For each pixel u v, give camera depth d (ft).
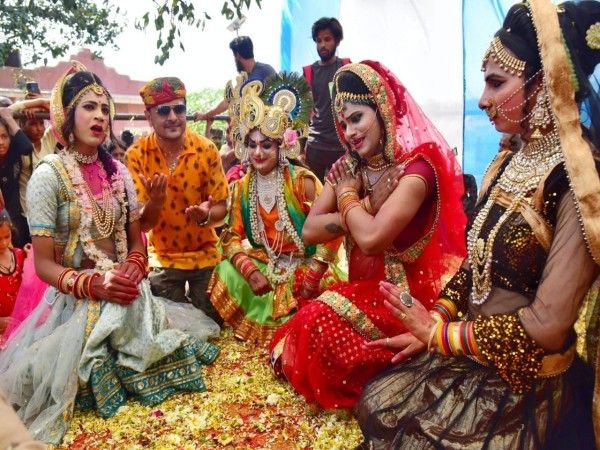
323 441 9.20
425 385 7.77
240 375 11.96
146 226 12.56
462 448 6.94
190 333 13.17
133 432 9.91
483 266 7.29
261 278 13.29
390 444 7.59
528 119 6.77
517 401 6.96
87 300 11.00
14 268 13.73
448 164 9.51
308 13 25.14
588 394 7.30
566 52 6.22
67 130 11.09
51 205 10.89
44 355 10.57
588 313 7.09
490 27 12.07
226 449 9.21
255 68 23.20
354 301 9.66
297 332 10.03
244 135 13.34
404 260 9.84
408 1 18.83
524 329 6.54
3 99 17.06
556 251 6.44
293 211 13.32
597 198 6.01
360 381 9.74
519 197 6.83
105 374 10.68
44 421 9.98
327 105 21.40
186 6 15.34
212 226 14.93
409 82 18.42
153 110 14.11
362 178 9.96
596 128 6.50
